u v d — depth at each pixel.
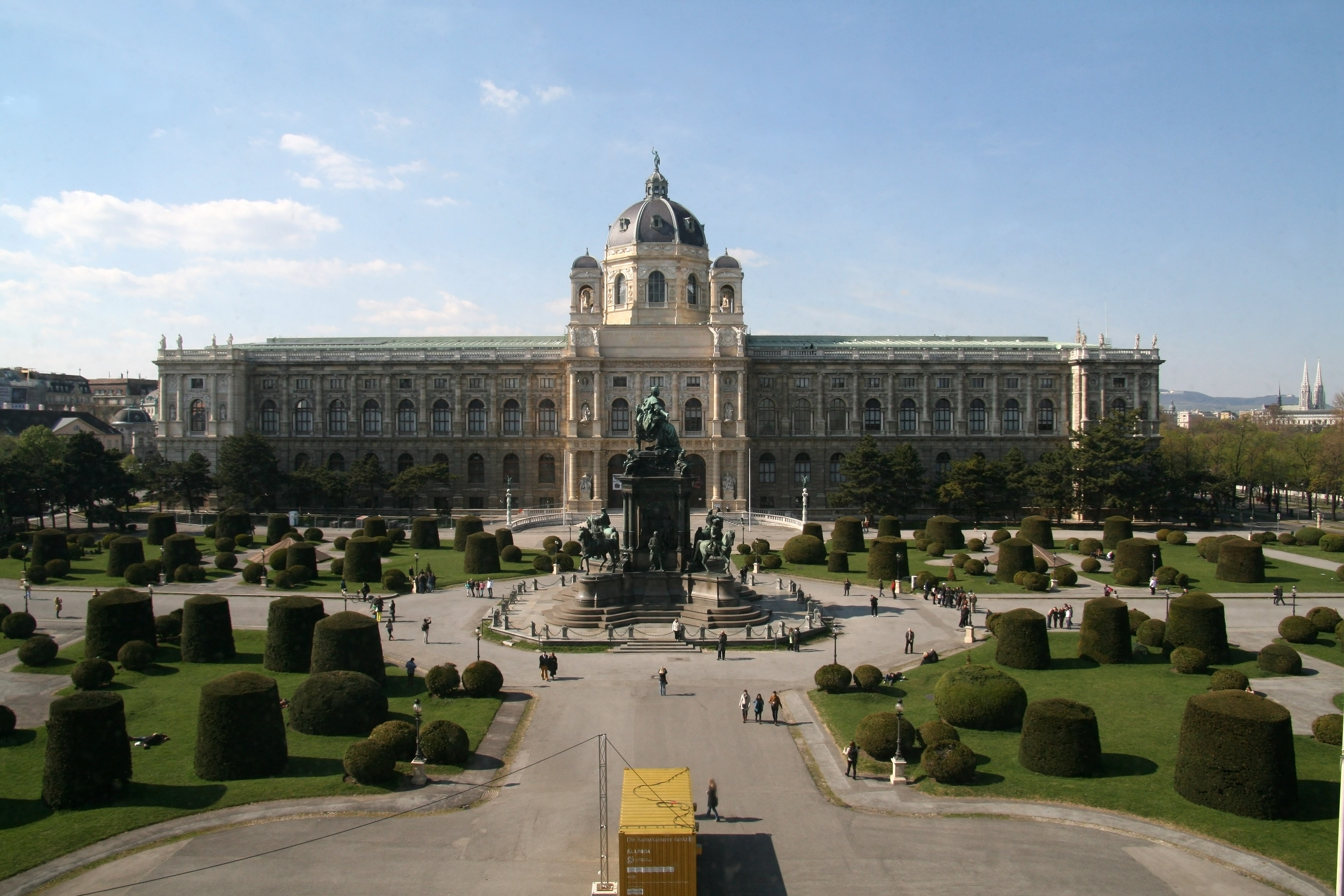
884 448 167.75
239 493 151.38
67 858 38.66
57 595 90.19
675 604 80.12
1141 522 151.75
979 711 53.59
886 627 79.56
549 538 117.19
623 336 163.12
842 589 96.69
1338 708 57.91
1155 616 83.12
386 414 169.25
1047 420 169.12
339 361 168.88
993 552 119.12
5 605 77.88
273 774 47.06
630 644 72.00
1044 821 42.38
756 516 151.38
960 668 57.50
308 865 38.50
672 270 169.75
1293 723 55.19
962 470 146.00
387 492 167.25
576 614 77.06
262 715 46.94
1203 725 43.56
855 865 38.62
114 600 67.56
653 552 80.88
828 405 168.25
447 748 48.41
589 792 46.00
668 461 82.56
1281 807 41.88
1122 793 44.97
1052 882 37.12
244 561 109.31
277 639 65.06
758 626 76.56
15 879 36.91
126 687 61.91
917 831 41.69
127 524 135.50
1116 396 165.62
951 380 168.75
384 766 45.91
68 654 69.50
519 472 168.38
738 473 161.12
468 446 168.25
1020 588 95.81
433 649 72.31
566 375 165.38
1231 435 195.75
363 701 52.69
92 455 132.25
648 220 172.00
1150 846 40.00
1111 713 56.66
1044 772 47.19
